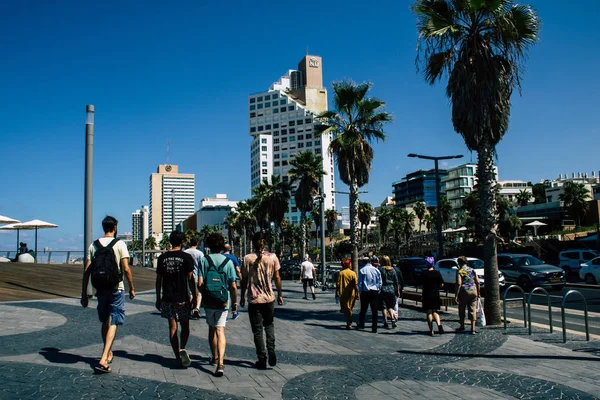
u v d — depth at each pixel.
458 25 12.06
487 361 7.70
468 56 11.96
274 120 161.88
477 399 5.60
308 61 173.25
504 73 11.98
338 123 21.81
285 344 9.22
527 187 139.38
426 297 10.45
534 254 43.47
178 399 5.25
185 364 6.66
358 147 20.80
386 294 11.39
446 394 5.80
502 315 14.04
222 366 6.39
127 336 9.38
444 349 8.73
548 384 6.25
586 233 55.84
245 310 15.02
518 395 5.76
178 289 6.62
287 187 49.91
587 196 73.19
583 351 8.45
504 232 60.69
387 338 9.98
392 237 103.44
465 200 59.56
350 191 20.97
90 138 15.51
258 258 7.05
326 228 88.94
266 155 160.38
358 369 7.10
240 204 68.94
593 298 18.61
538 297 19.58
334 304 17.25
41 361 6.89
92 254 6.34
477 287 10.63
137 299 17.61
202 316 12.99
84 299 6.38
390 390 5.96
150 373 6.36
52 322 10.87
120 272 6.33
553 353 8.29
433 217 93.62
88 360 7.06
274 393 5.69
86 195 15.41
